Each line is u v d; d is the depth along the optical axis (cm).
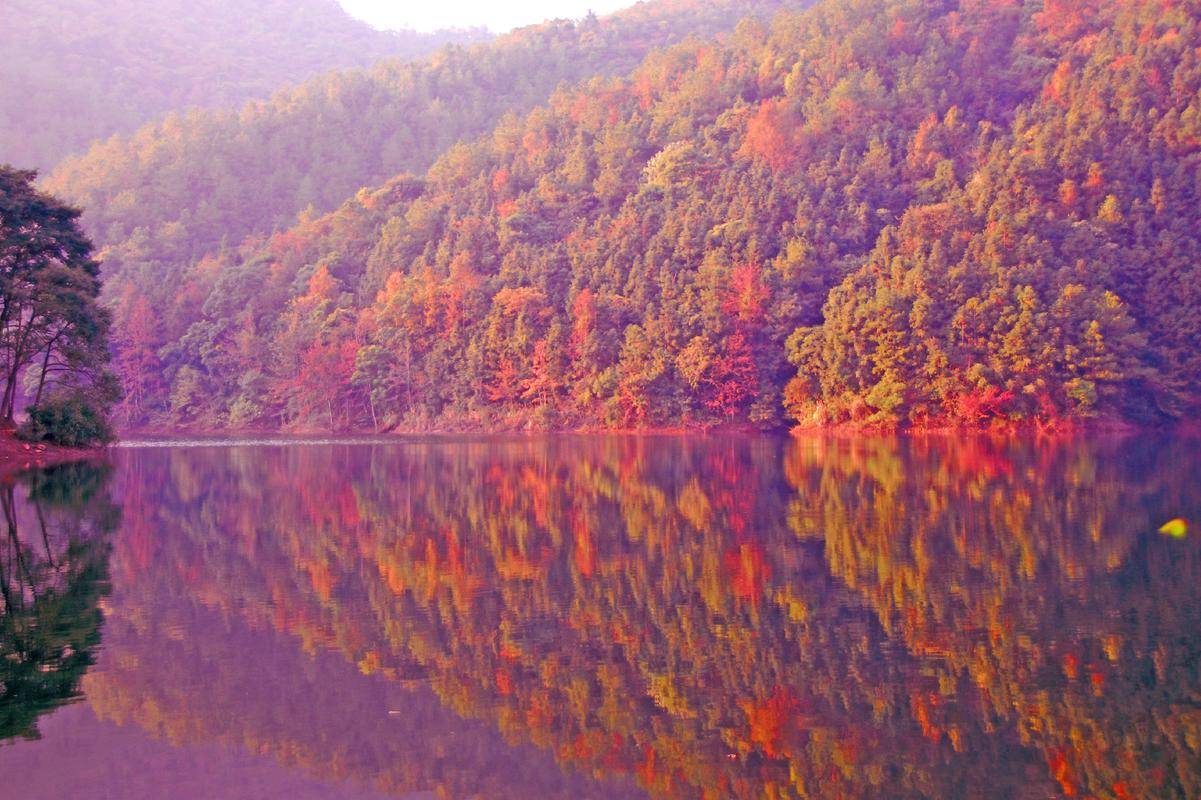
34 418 6781
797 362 9975
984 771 1331
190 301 14850
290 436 11675
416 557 2844
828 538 2978
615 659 1834
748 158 12244
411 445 8962
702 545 2930
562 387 11181
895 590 2273
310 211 17812
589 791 1310
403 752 1441
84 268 6744
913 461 5788
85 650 1897
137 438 11356
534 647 1916
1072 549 2708
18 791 1294
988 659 1761
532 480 5141
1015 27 14150
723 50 16062
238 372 13700
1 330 6581
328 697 1653
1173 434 8719
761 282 10144
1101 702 1554
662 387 10450
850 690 1638
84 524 3556
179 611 2202
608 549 2912
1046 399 8619
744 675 1723
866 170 11569
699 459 6412
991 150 10888
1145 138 10475
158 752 1431
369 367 12306
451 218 13888
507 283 11938
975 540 2872
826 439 8762
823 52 13875
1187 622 1961
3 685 1702
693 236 10944
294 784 1334
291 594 2372
